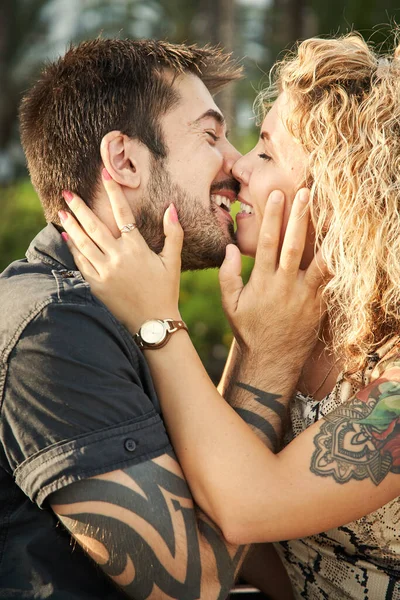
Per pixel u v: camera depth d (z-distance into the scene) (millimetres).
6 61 14398
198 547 1978
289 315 2297
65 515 1912
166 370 2137
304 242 2275
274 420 2254
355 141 2232
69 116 2361
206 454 2027
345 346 2236
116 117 2342
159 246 2422
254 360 2314
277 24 10859
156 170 2381
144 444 1957
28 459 1921
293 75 2336
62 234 2291
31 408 1935
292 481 1988
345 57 2279
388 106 2201
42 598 1981
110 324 2037
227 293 2365
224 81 2648
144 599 1929
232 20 11266
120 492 1890
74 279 2115
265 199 2404
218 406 2090
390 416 2014
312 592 2393
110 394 1955
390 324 2209
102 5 16453
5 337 1976
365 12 7691
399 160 2189
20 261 2285
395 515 2131
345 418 2045
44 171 2422
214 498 2002
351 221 2199
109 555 1896
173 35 15078
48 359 1939
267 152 2424
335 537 2234
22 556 2014
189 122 2432
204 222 2447
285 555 2443
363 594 2252
